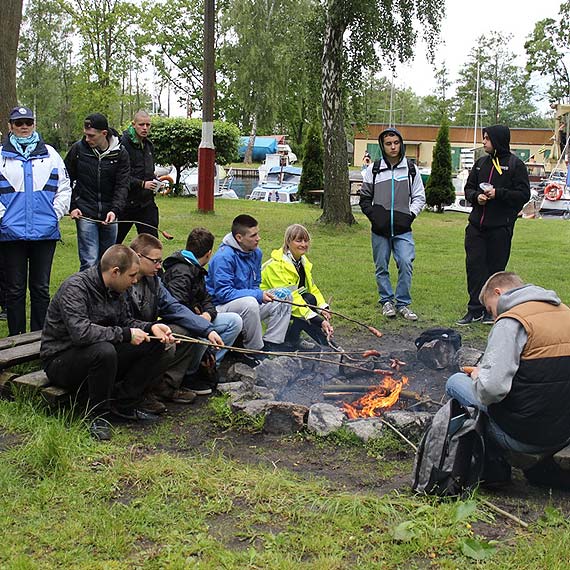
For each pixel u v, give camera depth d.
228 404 4.79
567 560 3.10
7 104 10.53
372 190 7.91
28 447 4.10
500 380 3.50
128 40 38.09
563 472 3.87
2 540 3.19
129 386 4.77
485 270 7.58
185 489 3.66
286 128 63.19
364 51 14.62
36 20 54.91
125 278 4.59
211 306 5.65
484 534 3.34
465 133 58.25
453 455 3.66
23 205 5.96
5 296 6.83
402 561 3.09
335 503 3.53
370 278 9.77
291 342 6.55
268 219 15.22
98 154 7.06
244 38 48.28
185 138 19.97
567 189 26.14
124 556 3.11
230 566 3.01
